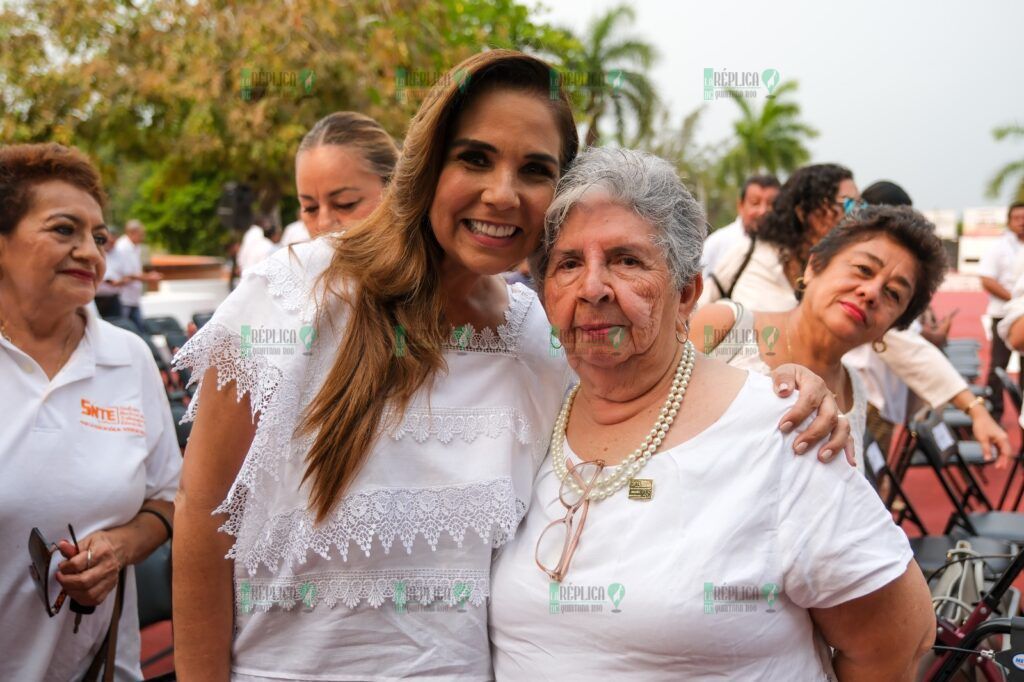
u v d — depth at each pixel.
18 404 2.28
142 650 4.17
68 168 2.38
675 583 1.51
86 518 2.32
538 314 1.92
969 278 29.62
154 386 2.58
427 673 1.69
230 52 13.37
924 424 4.27
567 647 1.60
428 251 1.71
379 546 1.66
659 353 1.67
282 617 1.71
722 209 24.59
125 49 14.96
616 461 1.67
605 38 23.41
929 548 3.90
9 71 15.15
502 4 12.06
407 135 1.68
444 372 1.71
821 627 1.66
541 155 1.64
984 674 2.71
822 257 2.46
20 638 2.28
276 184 16.45
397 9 11.57
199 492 1.68
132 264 11.78
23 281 2.31
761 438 1.58
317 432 1.63
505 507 1.67
